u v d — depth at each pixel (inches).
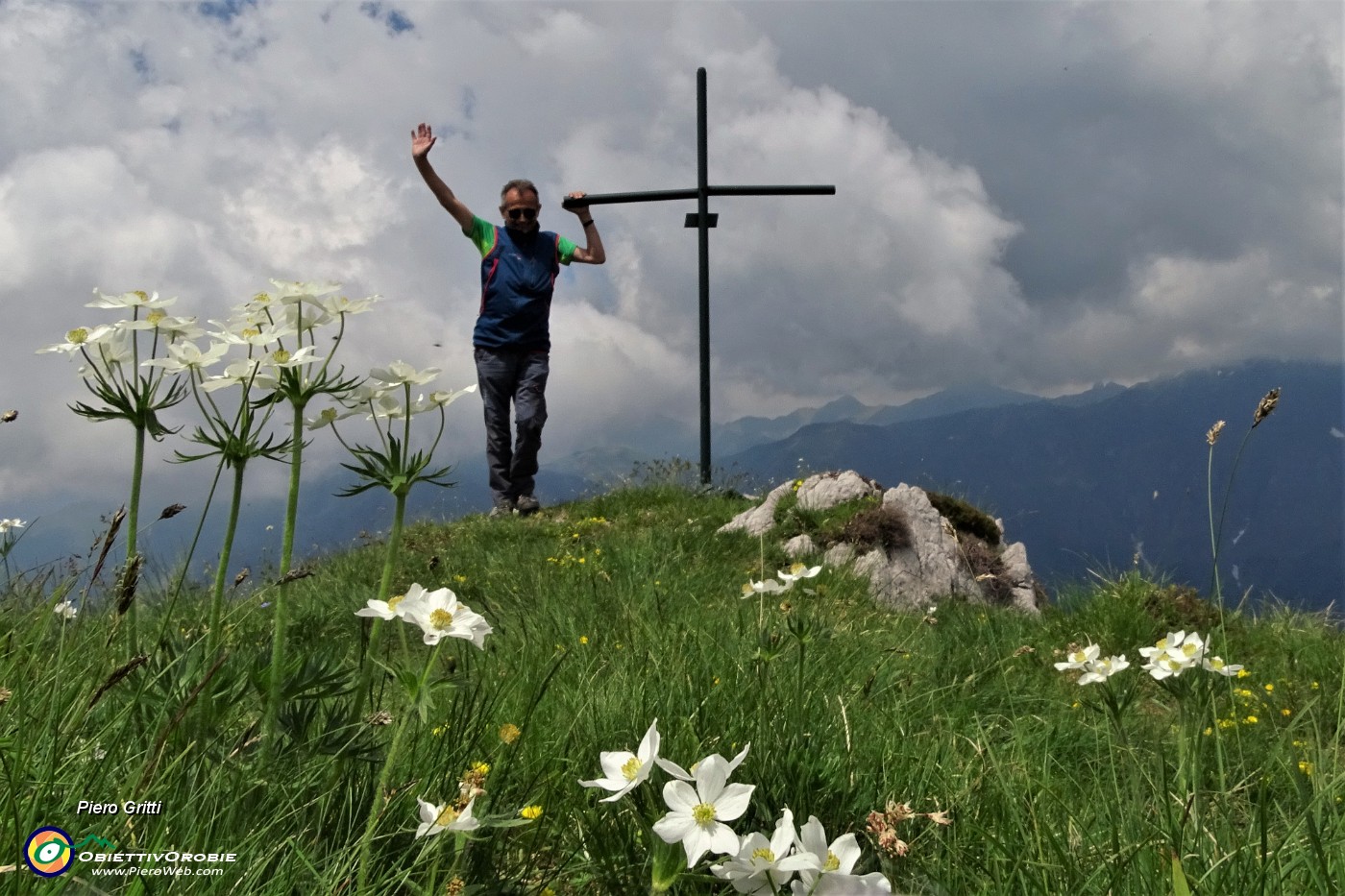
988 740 118.4
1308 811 80.0
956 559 391.5
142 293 78.0
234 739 77.9
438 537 441.1
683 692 127.1
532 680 139.3
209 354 73.8
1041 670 224.5
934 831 90.7
